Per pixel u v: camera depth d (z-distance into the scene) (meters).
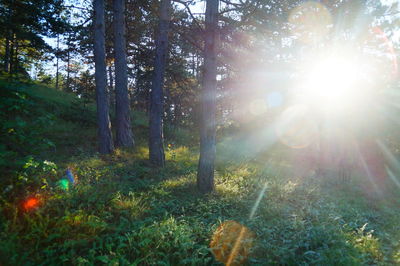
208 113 8.16
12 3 16.55
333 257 4.68
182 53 12.97
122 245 4.38
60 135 11.98
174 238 4.87
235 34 8.68
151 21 12.71
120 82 12.17
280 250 4.84
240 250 4.79
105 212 5.49
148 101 19.17
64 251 4.21
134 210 5.86
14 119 5.18
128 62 13.95
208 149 8.08
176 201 6.99
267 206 7.24
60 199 5.61
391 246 5.83
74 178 7.09
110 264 3.88
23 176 5.66
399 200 9.90
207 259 4.39
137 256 4.37
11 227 4.42
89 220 4.98
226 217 6.30
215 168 11.15
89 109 17.53
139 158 11.09
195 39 10.39
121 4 11.95
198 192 7.89
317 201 8.62
